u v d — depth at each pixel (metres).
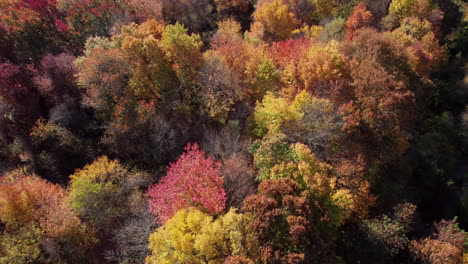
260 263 18.77
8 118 32.66
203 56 34.34
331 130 28.25
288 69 33.72
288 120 28.38
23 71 34.31
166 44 32.38
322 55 31.84
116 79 30.94
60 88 33.50
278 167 22.97
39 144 31.25
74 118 32.56
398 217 26.52
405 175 32.97
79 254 24.47
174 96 32.09
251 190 24.98
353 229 25.58
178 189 22.91
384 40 33.88
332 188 23.17
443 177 33.78
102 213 25.70
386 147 31.27
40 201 25.64
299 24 50.25
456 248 23.80
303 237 18.91
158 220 24.56
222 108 30.47
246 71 34.62
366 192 26.31
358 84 30.44
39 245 23.66
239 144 28.47
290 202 20.06
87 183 25.27
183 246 19.25
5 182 27.75
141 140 30.33
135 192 26.91
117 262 24.84
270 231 19.47
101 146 32.03
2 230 24.81
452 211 32.25
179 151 29.98
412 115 33.97
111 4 42.97
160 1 48.84
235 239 19.33
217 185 23.47
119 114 29.59
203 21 52.38
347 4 49.25
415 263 24.62
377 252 23.83
